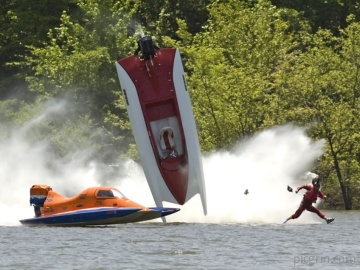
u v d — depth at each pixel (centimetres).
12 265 8588
